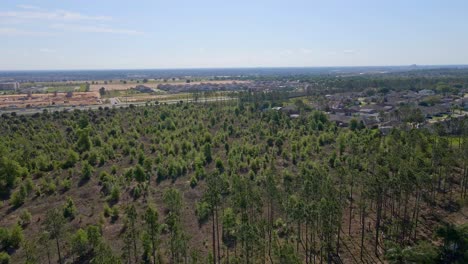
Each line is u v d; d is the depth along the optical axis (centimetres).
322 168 7300
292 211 5025
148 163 8338
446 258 4366
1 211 6531
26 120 13038
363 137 9731
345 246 5234
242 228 4578
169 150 9569
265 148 9912
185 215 6278
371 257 4931
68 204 6378
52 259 4988
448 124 10738
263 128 11944
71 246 5012
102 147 9944
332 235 5156
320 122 12006
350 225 5697
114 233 5675
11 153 8538
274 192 5544
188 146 9881
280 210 6069
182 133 11400
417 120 11575
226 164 8819
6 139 10050
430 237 5253
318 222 5144
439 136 8644
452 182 7119
